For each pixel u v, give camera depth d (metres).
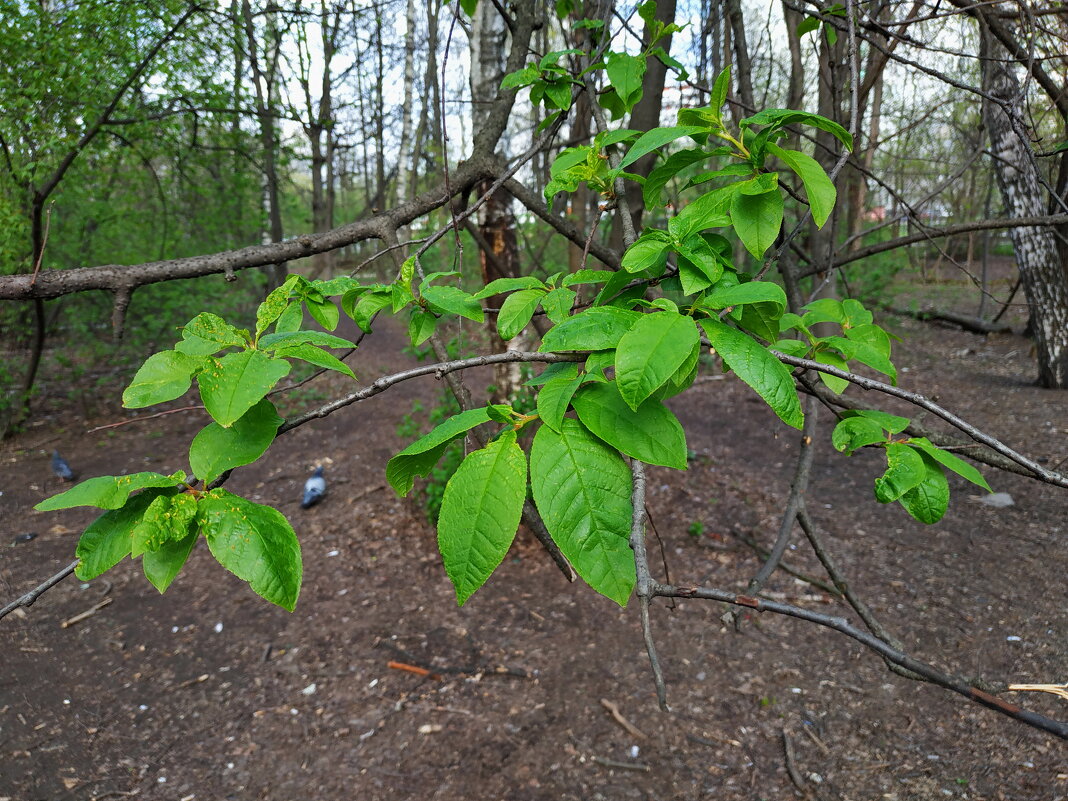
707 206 1.08
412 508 6.27
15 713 4.07
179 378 0.91
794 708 3.97
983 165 8.84
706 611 4.80
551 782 3.56
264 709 4.12
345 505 6.45
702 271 1.01
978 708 3.87
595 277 1.20
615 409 0.84
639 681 4.22
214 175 8.61
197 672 4.43
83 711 4.11
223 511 0.87
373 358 10.98
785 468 6.97
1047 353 8.62
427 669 4.38
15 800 3.50
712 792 3.47
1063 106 2.76
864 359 1.38
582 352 0.94
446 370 0.95
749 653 4.41
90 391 9.60
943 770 3.50
